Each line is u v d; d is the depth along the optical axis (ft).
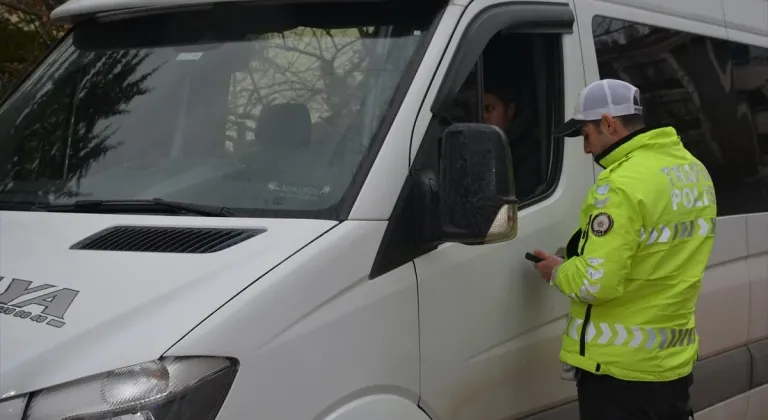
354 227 8.75
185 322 7.63
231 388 7.67
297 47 10.36
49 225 9.43
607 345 10.43
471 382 10.07
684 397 10.93
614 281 9.92
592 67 12.16
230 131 10.14
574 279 10.03
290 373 8.07
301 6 10.63
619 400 10.57
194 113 10.45
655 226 10.23
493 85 10.86
